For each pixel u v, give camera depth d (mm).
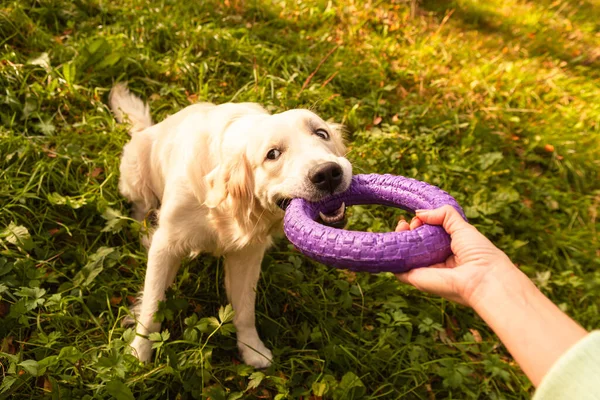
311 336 977
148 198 1119
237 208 849
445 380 984
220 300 1027
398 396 972
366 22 2014
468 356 1099
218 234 908
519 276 540
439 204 701
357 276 1135
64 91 1268
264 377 910
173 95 1403
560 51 2404
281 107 1379
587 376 362
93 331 924
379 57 1783
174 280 1033
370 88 1645
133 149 1088
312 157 770
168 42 1541
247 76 1545
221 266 1072
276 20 1802
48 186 1084
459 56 2029
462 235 593
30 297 918
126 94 1319
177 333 967
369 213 1239
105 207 1066
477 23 2418
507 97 1854
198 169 882
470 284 554
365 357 995
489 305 530
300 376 945
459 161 1461
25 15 1417
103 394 806
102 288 961
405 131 1485
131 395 777
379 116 1550
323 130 859
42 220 1031
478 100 1779
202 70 1430
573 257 1418
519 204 1447
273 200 815
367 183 808
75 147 1143
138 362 844
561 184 1641
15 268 934
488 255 564
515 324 500
